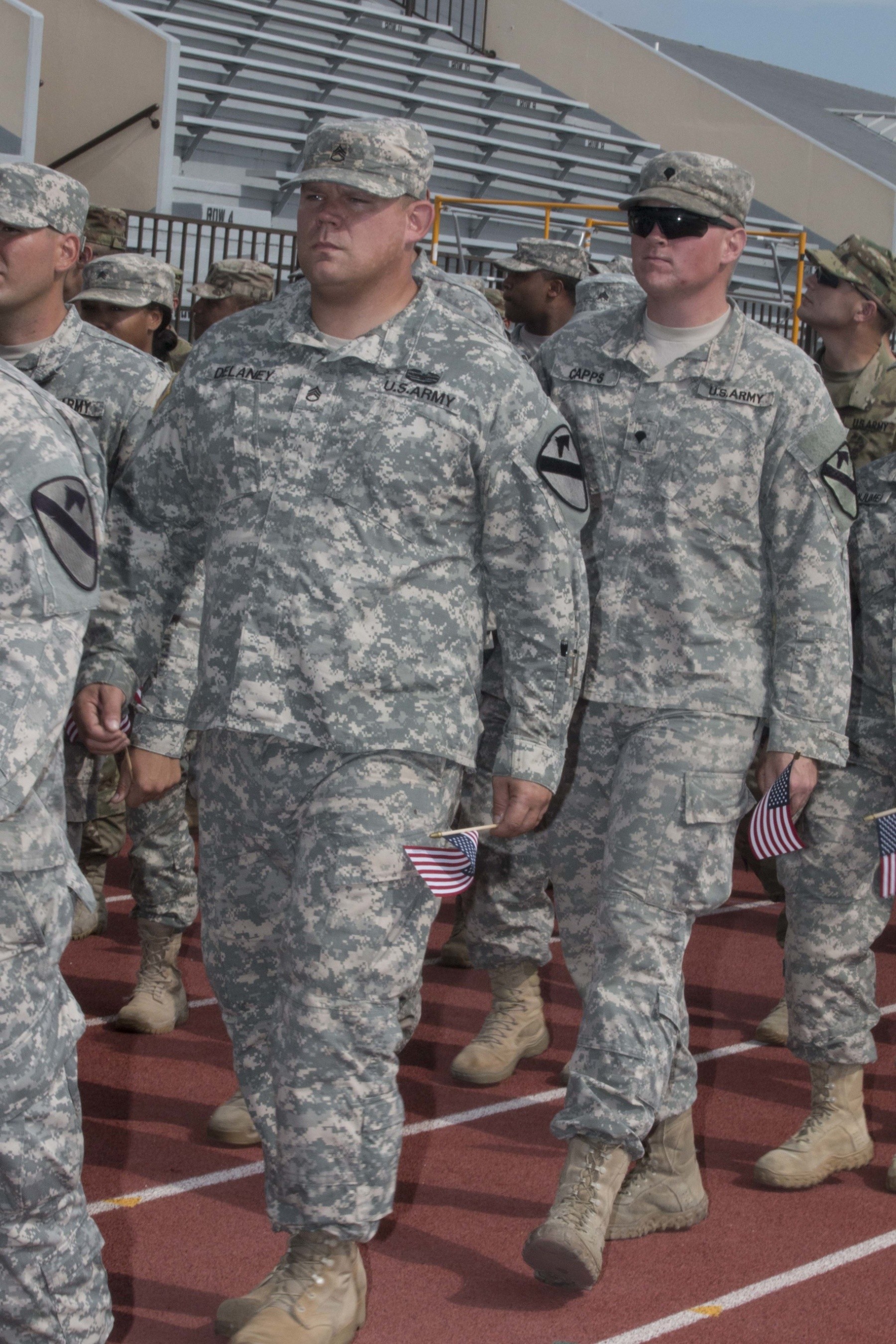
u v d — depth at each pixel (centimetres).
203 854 346
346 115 2158
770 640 401
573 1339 354
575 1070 375
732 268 399
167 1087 504
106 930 679
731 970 679
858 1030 458
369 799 319
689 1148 415
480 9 2697
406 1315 361
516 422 330
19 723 248
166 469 349
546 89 2727
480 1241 404
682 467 391
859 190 2442
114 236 930
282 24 2256
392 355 328
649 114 2628
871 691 455
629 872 386
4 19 1558
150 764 370
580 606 341
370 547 322
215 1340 344
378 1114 321
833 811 452
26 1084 256
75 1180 265
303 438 325
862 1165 466
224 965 348
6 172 435
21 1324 260
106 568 355
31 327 461
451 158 2330
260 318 342
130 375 467
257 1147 461
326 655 320
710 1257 402
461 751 329
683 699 388
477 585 338
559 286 802
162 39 1719
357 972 317
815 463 387
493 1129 483
